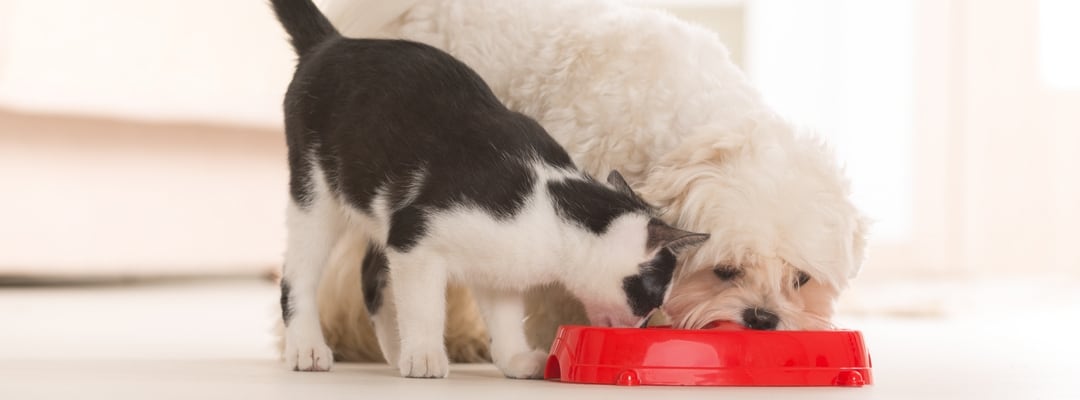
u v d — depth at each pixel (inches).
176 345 195.2
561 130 158.9
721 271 153.1
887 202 432.8
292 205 155.1
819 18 433.7
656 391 129.3
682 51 160.4
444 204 139.6
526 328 164.7
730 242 147.4
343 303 179.9
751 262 148.6
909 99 430.9
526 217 140.9
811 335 140.1
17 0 303.7
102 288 339.6
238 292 336.2
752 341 137.6
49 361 160.1
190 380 136.8
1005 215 433.1
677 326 155.6
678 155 152.5
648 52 158.9
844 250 151.1
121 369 149.9
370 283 164.2
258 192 341.1
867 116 432.5
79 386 129.1
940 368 171.5
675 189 151.1
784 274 149.9
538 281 145.5
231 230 337.1
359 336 180.2
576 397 122.7
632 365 135.9
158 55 317.4
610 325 148.1
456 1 168.2
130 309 274.7
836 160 155.8
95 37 310.3
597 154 157.9
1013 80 429.4
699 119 155.6
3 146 306.2
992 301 352.8
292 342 152.9
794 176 149.3
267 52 329.7
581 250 142.8
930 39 429.7
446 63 148.6
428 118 143.9
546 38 162.6
